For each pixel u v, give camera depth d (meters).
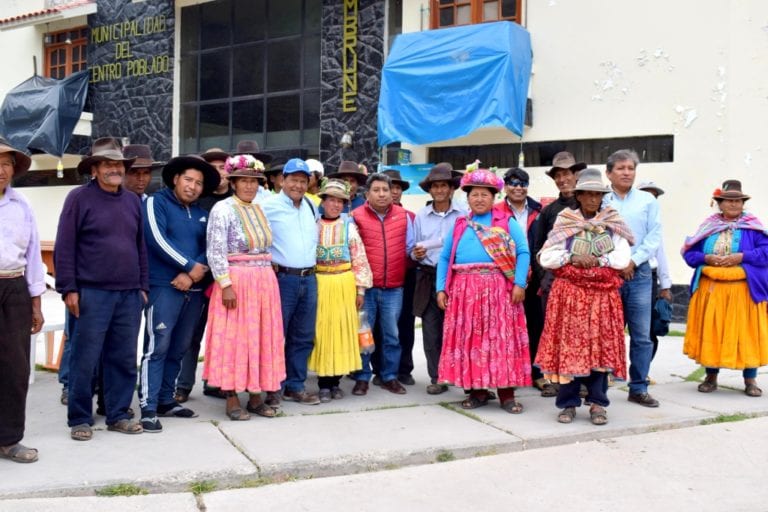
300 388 6.25
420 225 6.80
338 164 13.55
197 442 4.97
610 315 5.48
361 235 6.51
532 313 6.76
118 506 3.97
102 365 5.34
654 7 11.00
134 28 16.41
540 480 4.47
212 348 5.51
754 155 10.46
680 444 5.21
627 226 5.59
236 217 5.53
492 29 11.38
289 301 5.97
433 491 4.29
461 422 5.60
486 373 5.83
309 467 4.54
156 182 16.17
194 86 15.88
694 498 4.21
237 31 15.31
